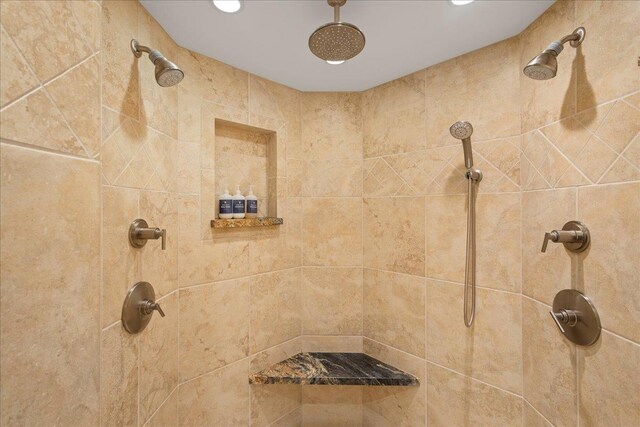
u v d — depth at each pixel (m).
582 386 0.90
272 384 1.54
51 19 0.42
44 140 0.40
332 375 1.46
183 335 1.22
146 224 0.99
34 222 0.39
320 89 1.65
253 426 1.46
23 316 0.37
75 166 0.45
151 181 1.04
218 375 1.34
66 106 0.44
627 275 0.78
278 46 1.25
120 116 0.90
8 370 0.35
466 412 1.29
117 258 0.88
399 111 1.51
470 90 1.28
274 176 1.59
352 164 1.66
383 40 1.20
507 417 1.18
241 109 1.43
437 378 1.38
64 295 0.43
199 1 0.98
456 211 1.32
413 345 1.46
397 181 1.52
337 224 1.66
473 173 1.23
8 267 0.36
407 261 1.48
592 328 0.86
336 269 1.66
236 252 1.41
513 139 1.17
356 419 1.64
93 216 0.49
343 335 1.65
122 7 0.91
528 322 1.12
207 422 1.30
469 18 1.07
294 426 1.62
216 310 1.34
